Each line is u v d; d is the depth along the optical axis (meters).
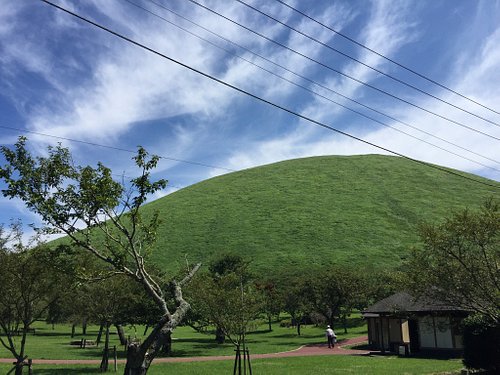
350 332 45.94
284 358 26.73
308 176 133.25
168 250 94.50
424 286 14.34
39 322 77.81
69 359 27.42
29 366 13.85
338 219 103.44
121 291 21.30
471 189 121.69
